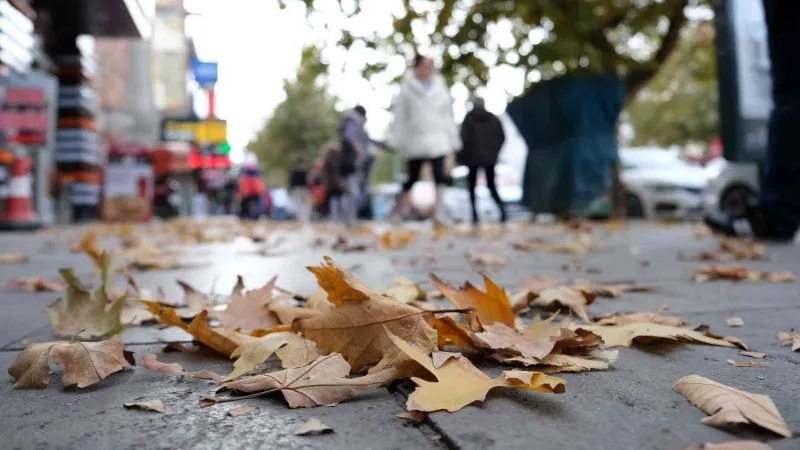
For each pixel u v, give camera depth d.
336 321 1.49
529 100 12.27
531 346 1.55
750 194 8.83
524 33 10.21
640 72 11.81
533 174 12.54
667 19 11.12
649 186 13.36
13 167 10.27
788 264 3.95
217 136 25.36
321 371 1.34
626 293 2.85
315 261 4.48
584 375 1.49
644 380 1.44
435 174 9.09
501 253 5.06
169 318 1.75
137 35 15.56
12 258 4.82
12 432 1.17
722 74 6.18
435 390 1.24
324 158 13.41
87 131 14.39
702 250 5.11
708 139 30.22
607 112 10.98
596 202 11.50
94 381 1.43
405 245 5.84
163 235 8.52
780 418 1.12
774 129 5.09
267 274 3.69
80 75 14.08
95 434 1.16
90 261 4.81
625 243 6.01
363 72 9.75
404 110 8.90
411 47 9.88
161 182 19.67
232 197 30.47
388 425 1.18
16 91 10.34
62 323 1.85
